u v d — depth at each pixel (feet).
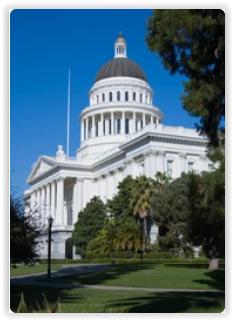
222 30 54.39
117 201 225.35
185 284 98.22
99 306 60.29
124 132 364.58
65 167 325.42
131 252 199.82
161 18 57.98
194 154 255.50
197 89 56.65
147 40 61.72
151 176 241.35
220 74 55.26
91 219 260.62
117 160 291.38
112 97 384.06
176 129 253.65
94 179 328.90
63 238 305.12
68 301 69.77
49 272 125.80
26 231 92.38
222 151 54.54
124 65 398.21
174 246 194.39
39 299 73.10
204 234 56.29
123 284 102.63
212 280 103.45
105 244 210.38
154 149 245.45
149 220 227.40
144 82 398.42
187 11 54.85
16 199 90.53
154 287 94.94
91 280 113.19
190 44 57.31
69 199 351.05
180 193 186.91
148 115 375.45
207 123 58.23
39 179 367.66
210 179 54.75
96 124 382.01
